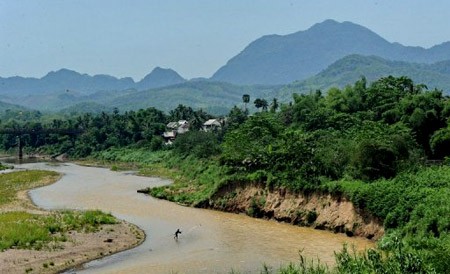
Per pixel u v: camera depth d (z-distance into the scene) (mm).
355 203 54000
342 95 107562
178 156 133875
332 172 62344
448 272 30172
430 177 52875
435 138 73125
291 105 123000
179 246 49719
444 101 82562
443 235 39719
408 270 29750
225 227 58781
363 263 31875
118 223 58469
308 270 34719
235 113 168875
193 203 73125
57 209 69500
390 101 92312
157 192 82750
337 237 53250
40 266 41406
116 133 186750
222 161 83250
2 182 100312
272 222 61781
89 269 41656
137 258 45281
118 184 98812
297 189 61844
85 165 150250
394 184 52531
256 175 68125
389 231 47938
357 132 72312
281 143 72312
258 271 41094
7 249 45062
